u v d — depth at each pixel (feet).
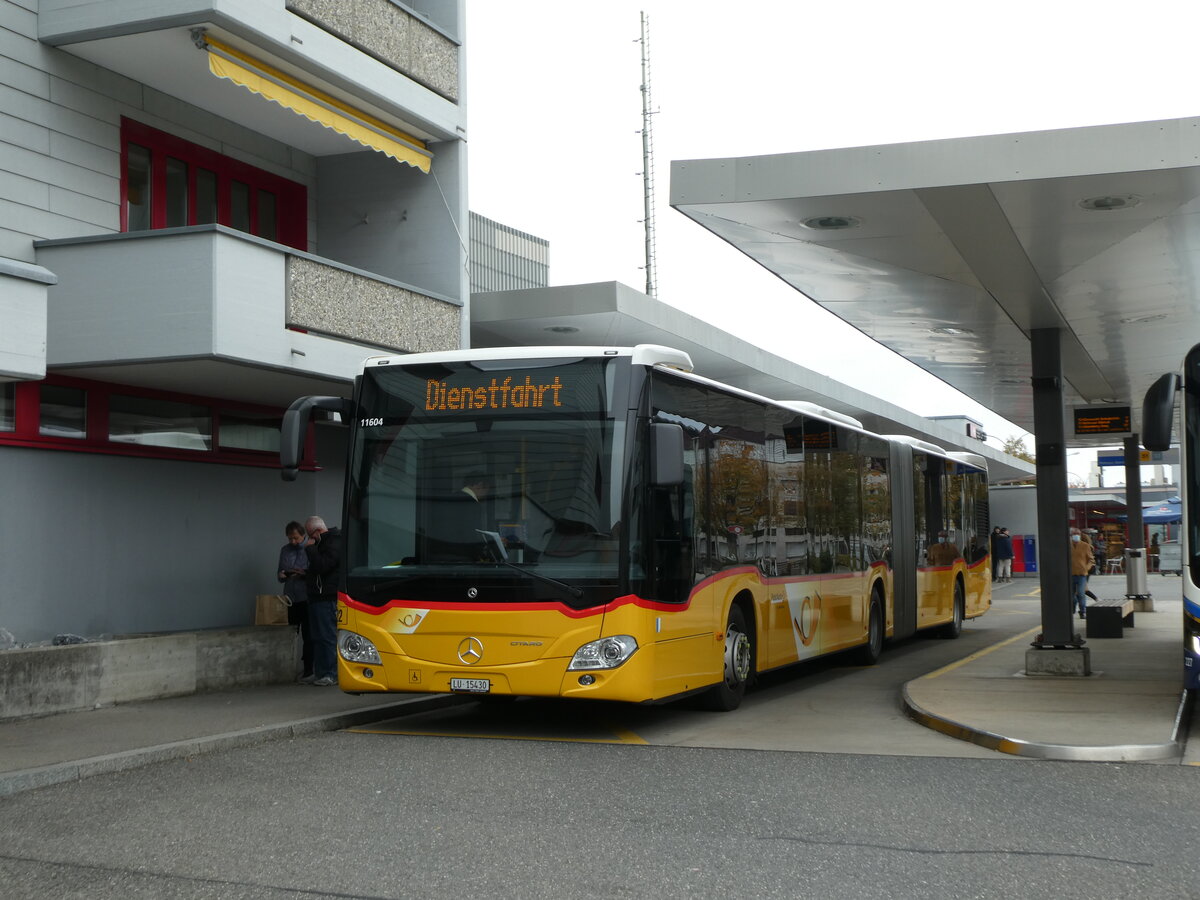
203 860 21.38
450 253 56.65
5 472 41.93
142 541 47.26
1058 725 34.88
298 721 36.94
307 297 45.37
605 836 22.91
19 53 43.68
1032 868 20.63
